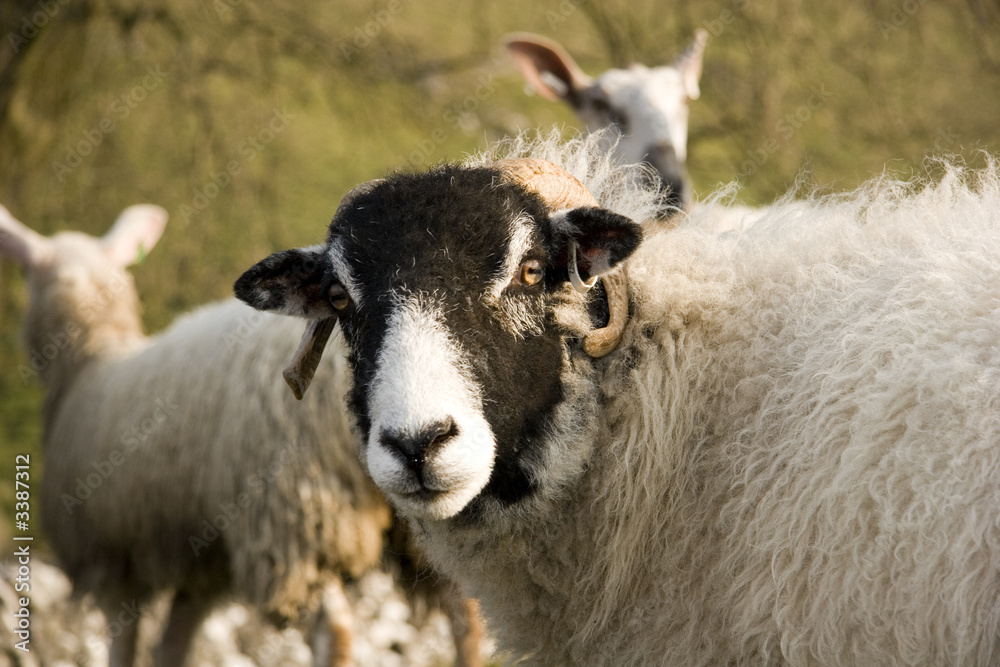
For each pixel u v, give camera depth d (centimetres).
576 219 554
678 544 561
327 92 1633
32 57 1394
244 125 1557
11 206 1442
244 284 609
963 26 1691
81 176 1577
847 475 507
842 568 506
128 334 1242
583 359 576
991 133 1722
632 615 579
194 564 998
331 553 898
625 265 589
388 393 510
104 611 1070
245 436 916
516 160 590
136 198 1647
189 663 1070
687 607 559
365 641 1166
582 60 2370
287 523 893
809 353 542
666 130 1492
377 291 540
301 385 642
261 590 905
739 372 568
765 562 529
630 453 570
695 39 1619
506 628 624
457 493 512
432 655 1191
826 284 569
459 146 2261
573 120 2617
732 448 556
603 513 577
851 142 1761
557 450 562
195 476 955
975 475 481
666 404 571
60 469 1108
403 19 1838
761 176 1684
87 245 1272
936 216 577
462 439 507
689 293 585
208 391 957
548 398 560
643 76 1559
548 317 562
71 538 1092
